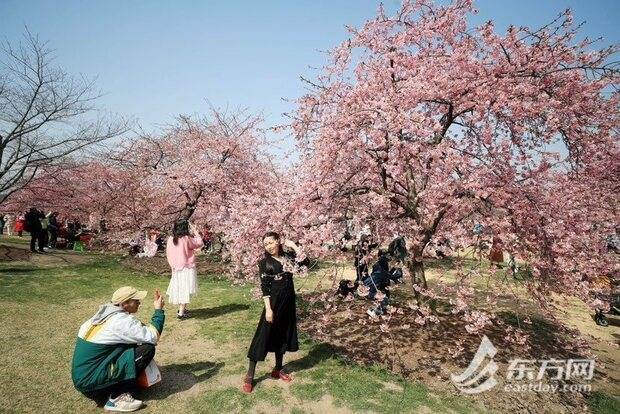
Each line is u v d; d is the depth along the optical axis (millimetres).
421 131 5312
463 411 4453
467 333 6844
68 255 14031
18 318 6598
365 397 4492
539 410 4824
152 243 13633
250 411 4078
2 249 13414
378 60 7016
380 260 7281
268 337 4500
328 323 7004
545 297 5672
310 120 7371
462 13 6840
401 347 6148
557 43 6000
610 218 6219
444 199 5652
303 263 5547
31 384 4387
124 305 4211
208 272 12414
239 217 7070
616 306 8641
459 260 5562
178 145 14945
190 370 5020
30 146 10648
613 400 5344
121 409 3934
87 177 15508
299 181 6047
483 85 5559
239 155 13227
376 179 6676
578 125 5910
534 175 5379
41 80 10766
